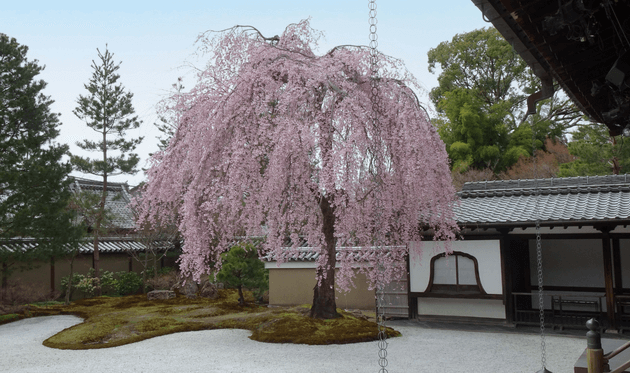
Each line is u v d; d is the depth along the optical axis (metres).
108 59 20.17
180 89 8.25
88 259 18.83
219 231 8.58
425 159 7.69
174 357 7.34
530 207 9.87
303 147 7.03
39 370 6.90
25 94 16.75
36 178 13.68
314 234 8.57
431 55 29.02
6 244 15.16
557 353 7.06
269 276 13.41
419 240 9.18
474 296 9.46
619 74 3.03
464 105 22.14
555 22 2.70
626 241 9.94
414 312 10.16
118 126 19.94
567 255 10.50
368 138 7.32
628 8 2.95
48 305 15.47
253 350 7.59
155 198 8.08
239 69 8.26
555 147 20.95
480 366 6.36
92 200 18.34
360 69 8.25
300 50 9.05
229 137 7.74
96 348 8.35
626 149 14.83
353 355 7.07
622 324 8.54
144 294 17.52
